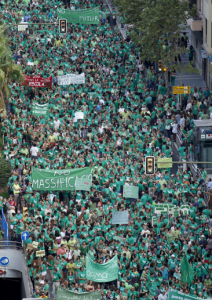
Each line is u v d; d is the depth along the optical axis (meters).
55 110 158.12
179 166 138.25
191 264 111.69
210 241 114.88
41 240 112.81
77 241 112.62
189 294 107.38
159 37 182.00
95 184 129.62
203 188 136.25
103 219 118.44
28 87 173.50
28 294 110.75
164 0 175.12
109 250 112.19
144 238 114.06
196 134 144.62
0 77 140.38
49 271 110.31
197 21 193.25
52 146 143.00
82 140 144.88
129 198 129.12
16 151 141.50
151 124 164.00
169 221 118.56
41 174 128.88
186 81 197.88
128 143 146.25
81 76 172.88
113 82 178.38
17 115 153.12
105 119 158.12
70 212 118.81
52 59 190.25
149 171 103.44
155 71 191.00
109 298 103.94
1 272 119.06
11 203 124.38
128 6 188.38
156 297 107.69
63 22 167.25
